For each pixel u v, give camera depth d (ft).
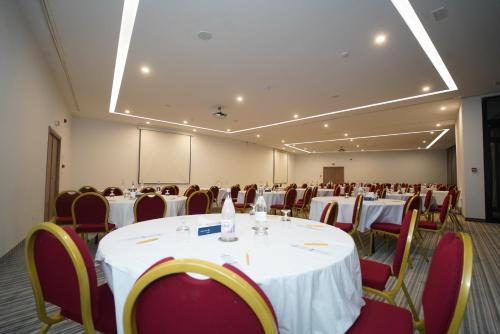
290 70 14.23
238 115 23.98
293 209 20.97
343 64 13.47
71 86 16.92
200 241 4.26
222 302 1.76
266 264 3.17
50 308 6.21
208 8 9.27
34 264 3.47
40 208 13.73
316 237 4.61
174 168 31.24
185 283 1.78
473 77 15.11
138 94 18.34
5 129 9.09
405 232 4.88
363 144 42.70
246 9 9.30
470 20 9.80
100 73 14.87
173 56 12.73
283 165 53.06
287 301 2.82
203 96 18.60
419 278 8.55
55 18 9.95
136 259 3.36
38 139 13.04
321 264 3.20
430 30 10.44
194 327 1.81
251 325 1.76
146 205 10.24
